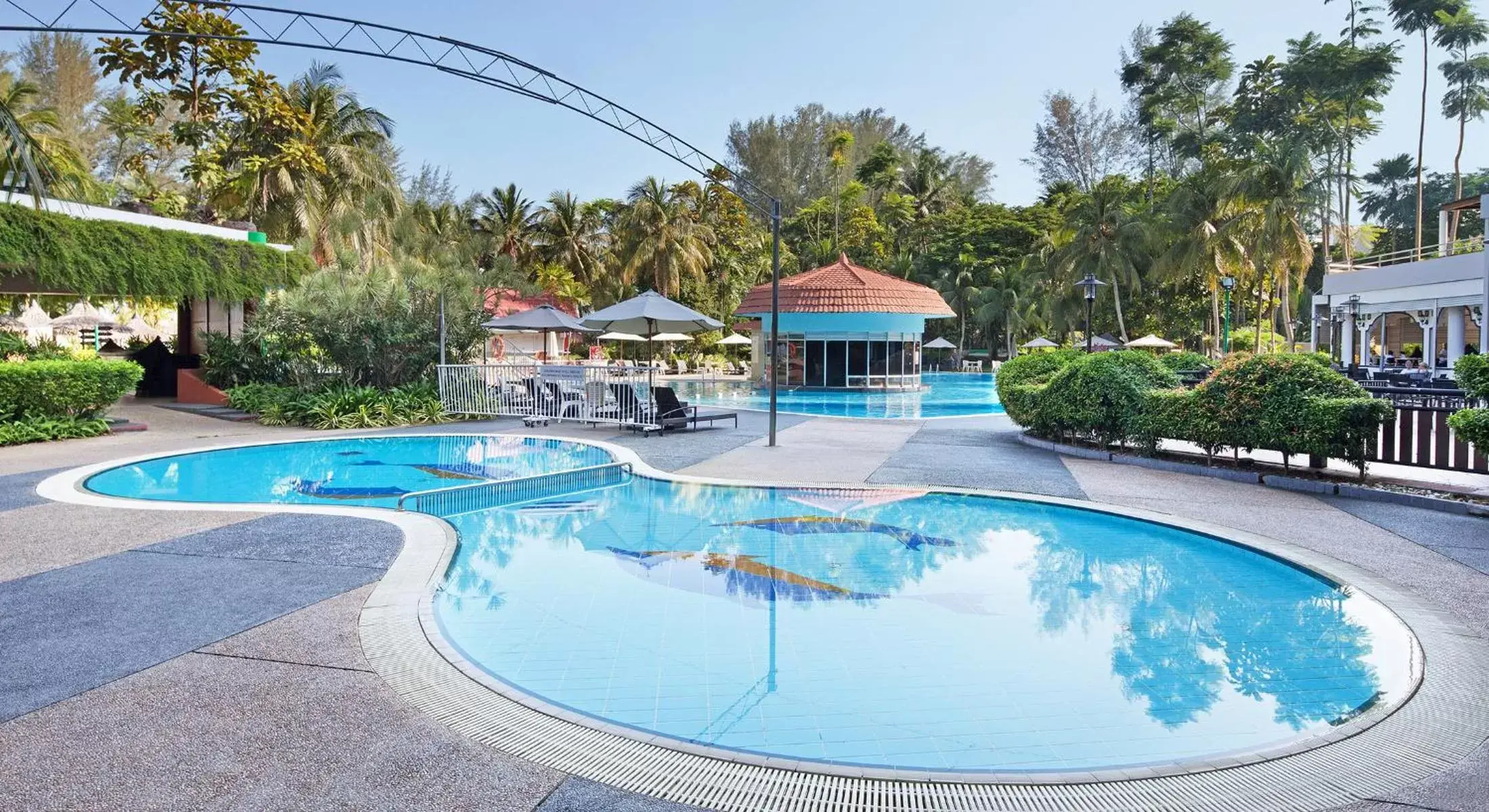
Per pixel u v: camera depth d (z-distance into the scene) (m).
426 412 17.06
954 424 17.61
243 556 6.11
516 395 17.88
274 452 13.16
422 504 9.01
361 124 34.53
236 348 20.08
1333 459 10.67
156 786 2.94
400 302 18.22
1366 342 30.28
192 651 4.23
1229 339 41.72
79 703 3.61
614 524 8.05
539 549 7.00
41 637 4.41
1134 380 11.98
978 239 55.16
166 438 14.16
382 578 5.54
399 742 3.30
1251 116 53.25
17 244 15.44
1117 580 6.15
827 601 5.57
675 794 2.98
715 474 10.58
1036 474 10.63
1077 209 48.53
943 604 5.54
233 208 33.03
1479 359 8.19
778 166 79.12
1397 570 6.10
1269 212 39.06
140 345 24.19
